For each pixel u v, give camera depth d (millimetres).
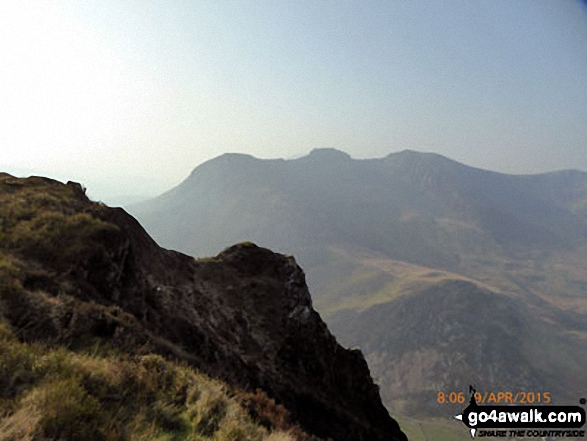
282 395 20203
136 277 17969
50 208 17750
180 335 17625
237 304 26734
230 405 8906
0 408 5406
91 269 15000
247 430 8023
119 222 21641
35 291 11688
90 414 5801
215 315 23203
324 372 26516
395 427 30219
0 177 21094
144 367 8766
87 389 6660
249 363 20484
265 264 32469
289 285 31250
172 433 6855
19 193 18875
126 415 6645
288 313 28359
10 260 12648
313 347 27656
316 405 22234
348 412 25109
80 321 10883
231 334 22594
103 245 16312
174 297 21141
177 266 26656
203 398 8438
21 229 15031
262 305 27781
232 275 30031
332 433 21203
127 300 15898
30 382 6441
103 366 7848
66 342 9906
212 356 18125
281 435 8648
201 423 7512
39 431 5078
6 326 9031
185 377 9375
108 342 10820
